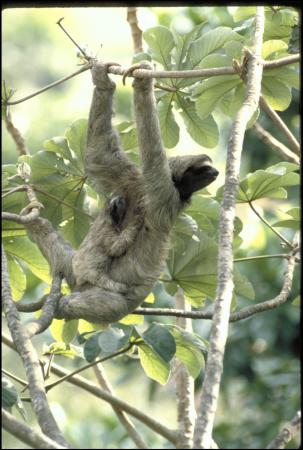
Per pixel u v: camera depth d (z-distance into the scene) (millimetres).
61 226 13055
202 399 7738
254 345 21234
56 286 11570
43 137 33188
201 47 12594
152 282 12164
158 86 12492
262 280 19922
